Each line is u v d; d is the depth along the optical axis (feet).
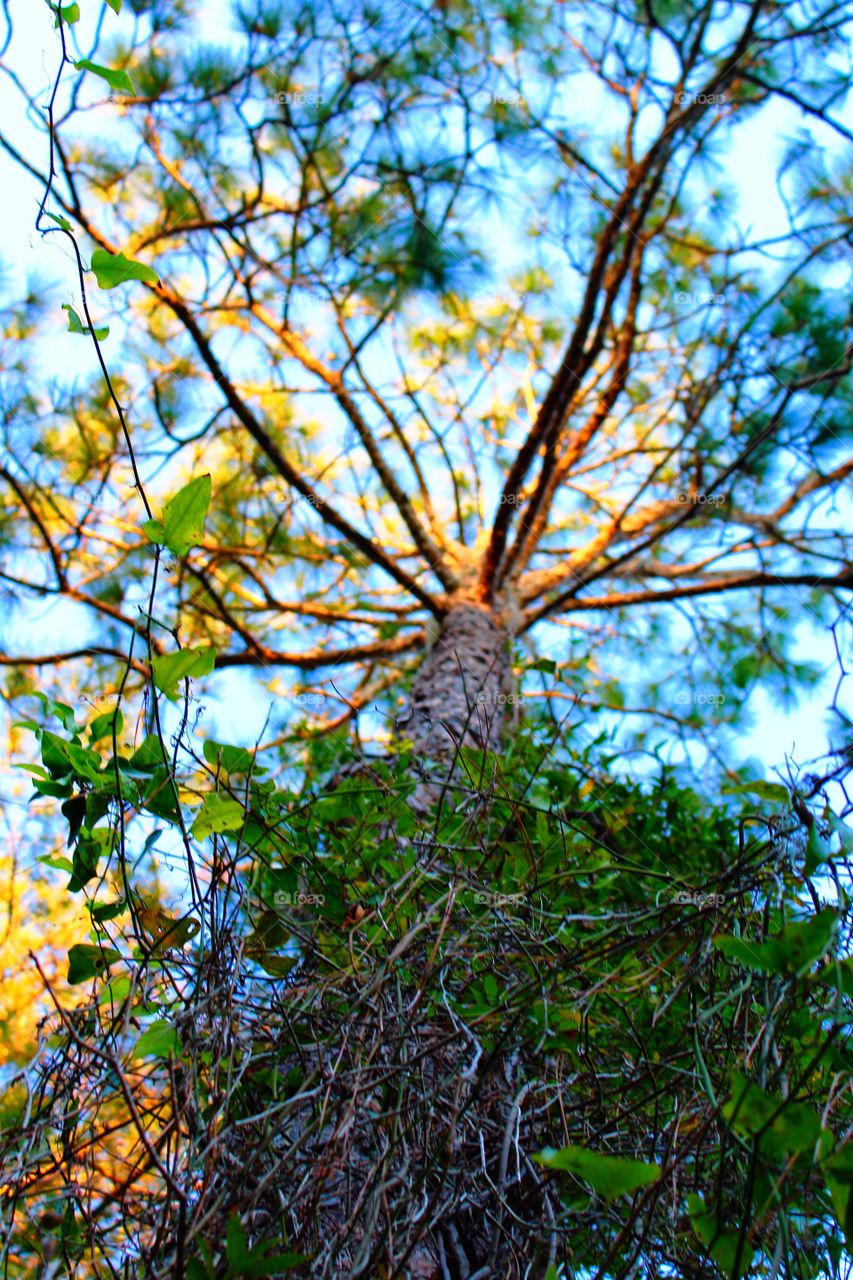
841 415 12.87
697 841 8.23
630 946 4.97
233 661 13.51
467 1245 4.59
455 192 13.43
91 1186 4.53
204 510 4.30
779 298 13.04
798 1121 3.51
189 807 5.00
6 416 12.64
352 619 14.78
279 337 13.43
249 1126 4.48
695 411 14.48
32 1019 8.98
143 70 11.84
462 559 14.88
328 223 13.25
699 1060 4.04
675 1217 4.41
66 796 4.55
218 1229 3.86
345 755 8.51
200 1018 4.59
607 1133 4.83
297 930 5.20
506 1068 5.01
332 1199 4.44
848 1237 3.35
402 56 12.80
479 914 5.40
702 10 12.46
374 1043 4.33
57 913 10.40
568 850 6.08
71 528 13.46
